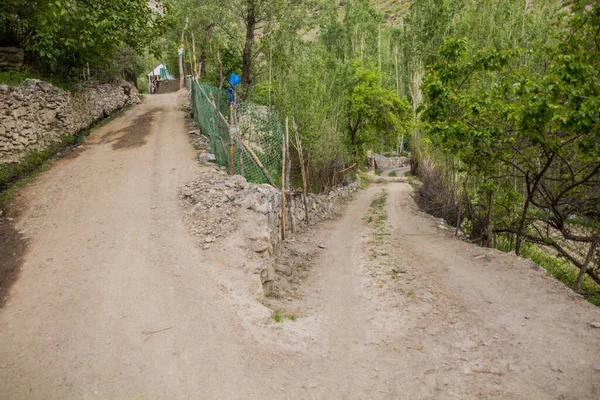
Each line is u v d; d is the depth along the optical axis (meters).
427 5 20.78
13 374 4.41
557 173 12.02
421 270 8.93
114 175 11.17
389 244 11.85
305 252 10.90
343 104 26.39
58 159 12.88
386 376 4.70
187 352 4.83
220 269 6.80
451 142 11.15
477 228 13.37
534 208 15.49
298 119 17.70
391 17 118.31
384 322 6.20
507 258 9.12
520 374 4.60
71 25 14.38
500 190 13.76
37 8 14.14
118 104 23.69
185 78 41.72
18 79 13.34
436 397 4.29
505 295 7.00
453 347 5.36
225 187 9.44
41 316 5.49
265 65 22.33
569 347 5.04
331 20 46.53
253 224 7.99
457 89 10.73
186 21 25.16
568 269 13.45
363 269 9.24
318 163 19.95
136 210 8.98
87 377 4.37
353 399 4.25
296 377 4.59
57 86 15.40
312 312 6.59
